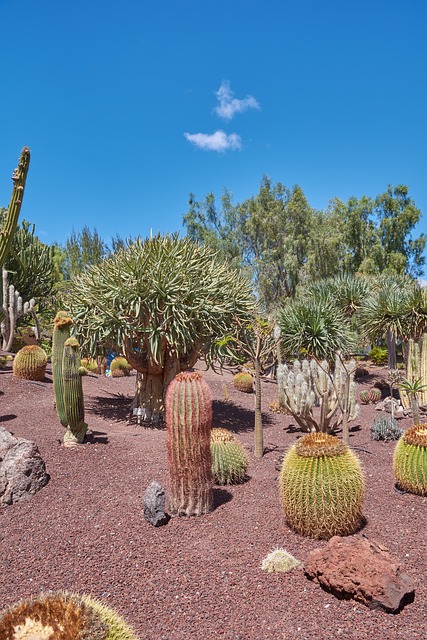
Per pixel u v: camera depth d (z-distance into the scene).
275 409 10.47
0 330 13.95
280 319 13.88
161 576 3.40
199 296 8.78
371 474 5.58
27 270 16.14
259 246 37.16
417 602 3.04
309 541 3.91
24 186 6.43
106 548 3.78
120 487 4.99
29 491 4.75
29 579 3.37
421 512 4.43
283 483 4.08
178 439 4.35
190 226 40.00
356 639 2.73
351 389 7.14
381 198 39.97
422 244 39.41
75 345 6.21
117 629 2.01
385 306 14.77
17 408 8.54
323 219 36.72
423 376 9.98
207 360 9.95
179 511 4.38
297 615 2.96
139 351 9.13
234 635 2.79
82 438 6.37
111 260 9.27
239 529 4.12
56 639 1.75
